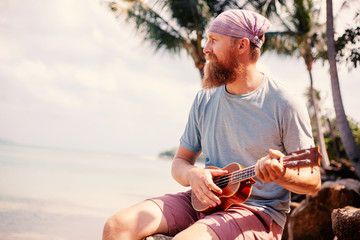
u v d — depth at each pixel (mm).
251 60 2078
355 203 5352
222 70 2078
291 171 1698
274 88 2039
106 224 1969
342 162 8945
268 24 2133
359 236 2434
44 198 12109
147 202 2098
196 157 2490
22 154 61375
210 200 1962
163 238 1950
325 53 11867
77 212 10055
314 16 12539
